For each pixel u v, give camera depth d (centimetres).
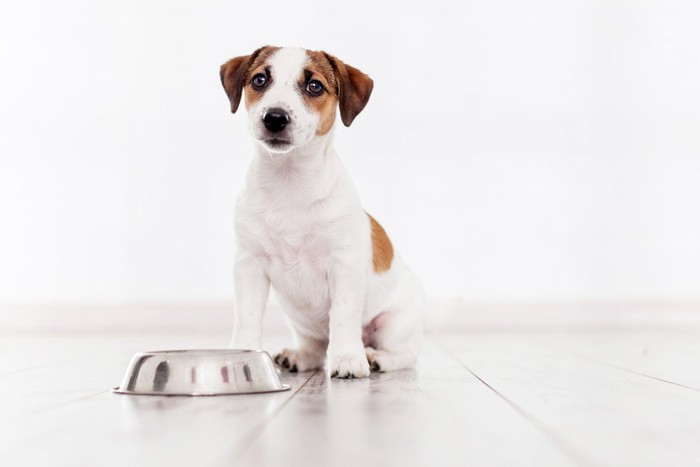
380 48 218
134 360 99
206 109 217
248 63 117
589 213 221
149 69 217
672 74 223
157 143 217
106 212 216
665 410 86
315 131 111
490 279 218
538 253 220
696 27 223
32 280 215
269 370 98
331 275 113
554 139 220
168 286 217
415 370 118
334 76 116
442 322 136
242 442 73
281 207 112
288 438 74
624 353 142
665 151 223
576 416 83
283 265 114
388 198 218
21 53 216
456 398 92
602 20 222
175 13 217
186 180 217
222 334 196
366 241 114
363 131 218
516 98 220
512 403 89
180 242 217
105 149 217
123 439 74
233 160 217
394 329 121
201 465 67
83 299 216
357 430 77
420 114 218
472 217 218
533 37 221
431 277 218
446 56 219
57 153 216
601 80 222
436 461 68
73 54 217
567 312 219
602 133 222
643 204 222
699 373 113
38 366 126
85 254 216
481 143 219
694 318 220
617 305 220
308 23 218
